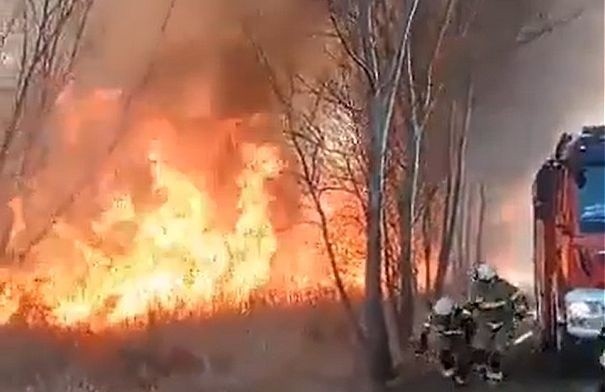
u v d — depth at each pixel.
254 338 14.91
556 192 13.38
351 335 15.14
